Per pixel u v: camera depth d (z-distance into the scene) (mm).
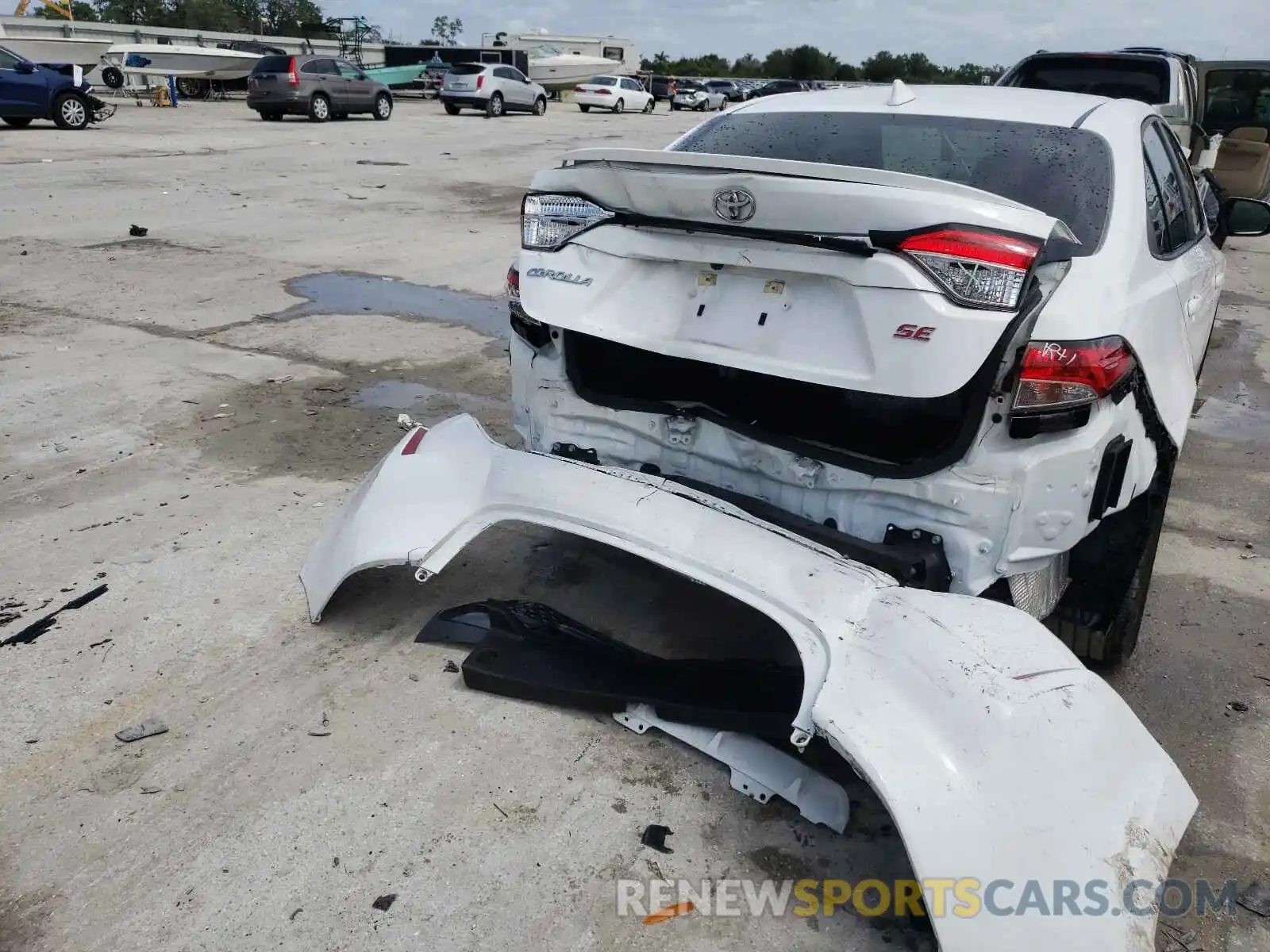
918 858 1924
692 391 2994
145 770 2547
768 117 3564
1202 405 5895
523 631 3047
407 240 9922
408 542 2934
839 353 2402
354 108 24516
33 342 6156
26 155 14484
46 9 49094
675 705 2674
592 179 2693
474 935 2092
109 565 3561
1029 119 3211
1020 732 2047
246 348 6262
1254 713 2967
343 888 2201
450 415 5242
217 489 4246
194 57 28641
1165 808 2061
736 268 2576
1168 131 3859
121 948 2039
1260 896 2285
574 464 2889
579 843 2350
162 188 12227
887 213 2230
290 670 2984
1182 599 3627
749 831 2408
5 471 4320
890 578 2445
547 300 2889
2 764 2547
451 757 2627
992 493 2400
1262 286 9328
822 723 2125
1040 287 2361
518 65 40031
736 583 2451
